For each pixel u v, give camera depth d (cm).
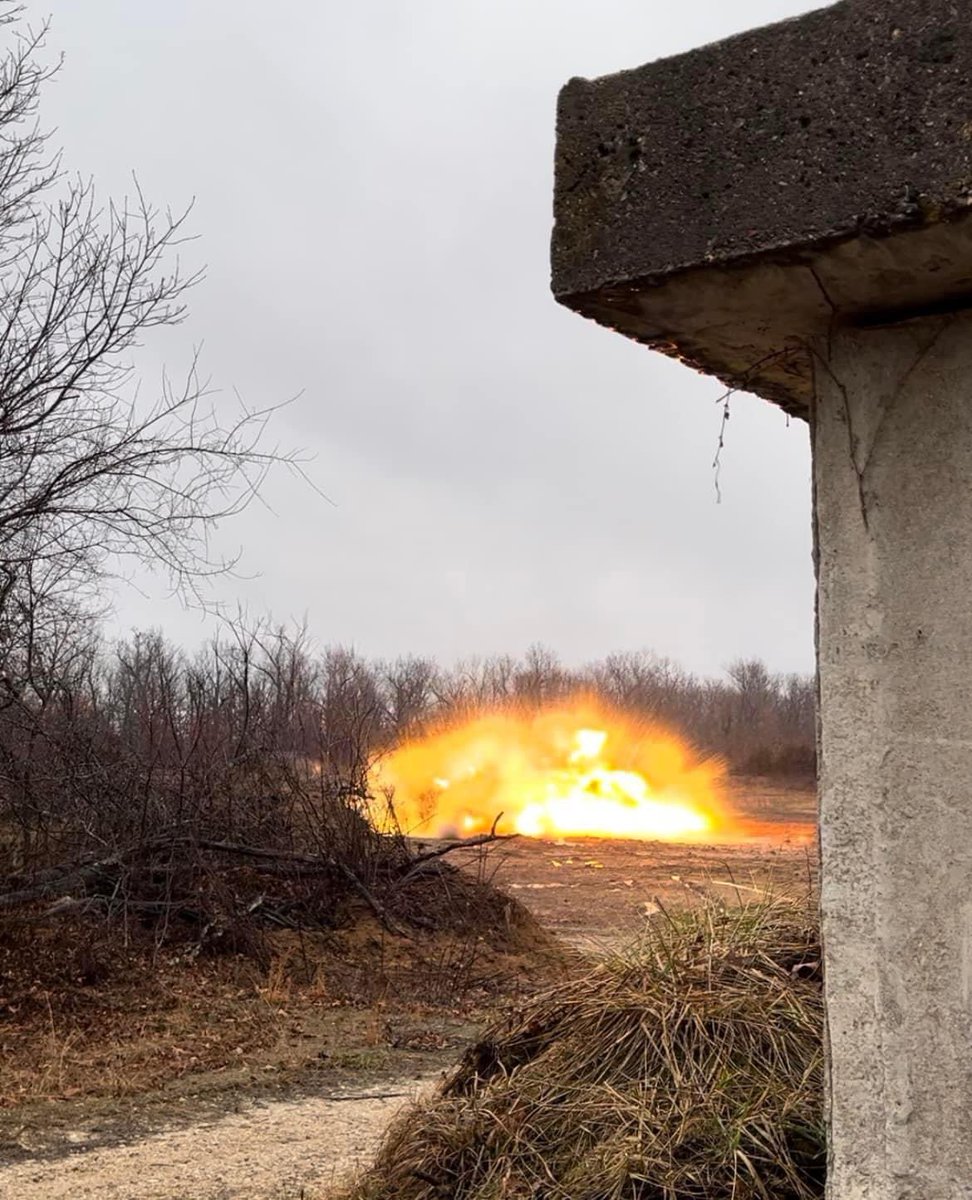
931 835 203
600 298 216
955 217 183
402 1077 650
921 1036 201
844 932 209
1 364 867
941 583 207
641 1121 338
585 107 217
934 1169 197
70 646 1027
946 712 204
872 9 192
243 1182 470
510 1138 358
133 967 812
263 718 1087
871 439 216
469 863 1130
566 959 966
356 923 959
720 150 202
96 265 895
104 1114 570
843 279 204
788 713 4847
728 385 269
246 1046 700
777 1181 309
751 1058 354
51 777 915
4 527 878
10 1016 709
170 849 919
